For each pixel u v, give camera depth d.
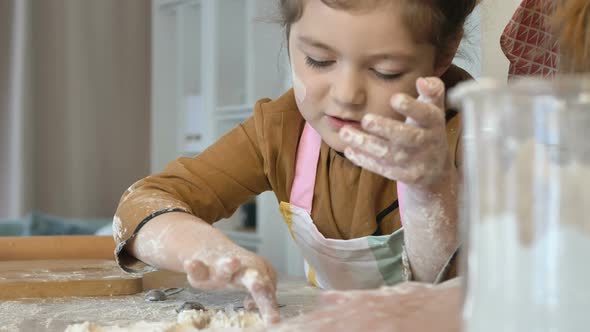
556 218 0.35
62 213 3.79
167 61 3.67
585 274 0.35
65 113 3.79
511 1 1.28
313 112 0.83
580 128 0.35
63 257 1.35
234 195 1.04
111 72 3.94
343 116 0.79
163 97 3.67
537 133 0.35
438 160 0.61
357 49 0.75
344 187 0.99
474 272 0.38
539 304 0.35
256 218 3.14
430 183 0.64
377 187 0.97
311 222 1.02
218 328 0.67
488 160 0.37
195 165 1.02
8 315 0.81
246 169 1.05
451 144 0.81
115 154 3.97
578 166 0.35
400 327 0.45
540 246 0.35
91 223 3.31
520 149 0.36
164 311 0.83
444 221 0.70
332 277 1.04
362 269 1.00
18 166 3.59
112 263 1.22
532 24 1.00
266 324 0.63
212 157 1.04
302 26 0.78
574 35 0.61
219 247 0.72
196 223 0.79
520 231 0.36
